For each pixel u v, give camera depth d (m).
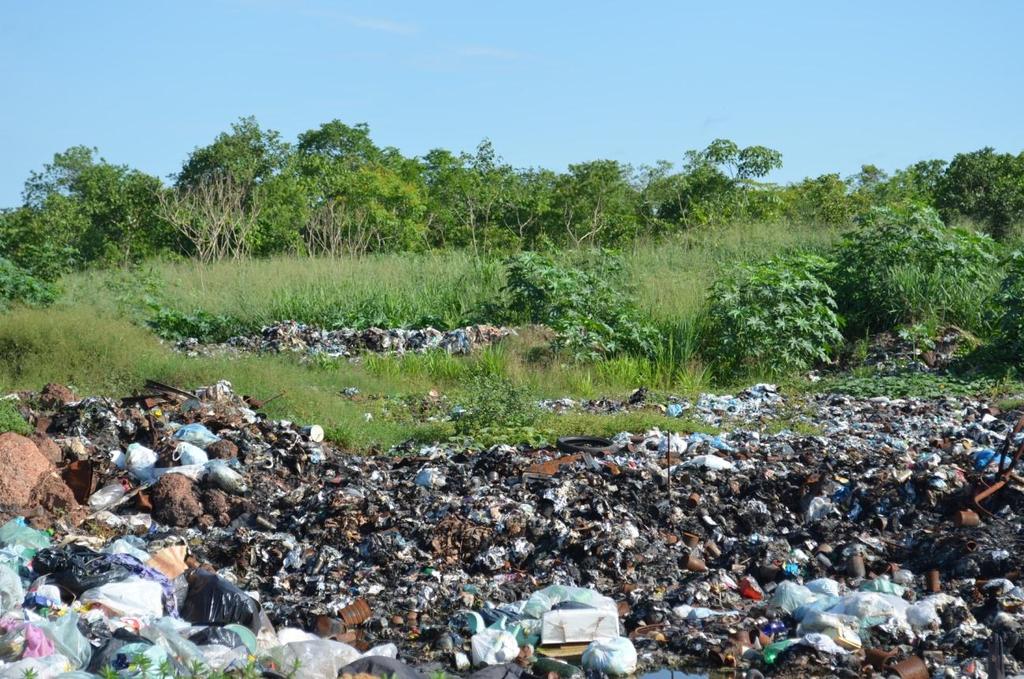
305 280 22.39
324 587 6.89
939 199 29.27
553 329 17.19
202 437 9.30
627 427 11.17
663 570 7.20
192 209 32.94
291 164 38.22
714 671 5.64
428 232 38.25
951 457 8.94
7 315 14.84
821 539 7.60
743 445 9.84
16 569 6.05
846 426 11.88
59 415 9.66
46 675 4.52
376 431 11.50
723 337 16.02
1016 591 6.39
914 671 5.36
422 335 17.88
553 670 5.50
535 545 7.47
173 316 19.52
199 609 5.86
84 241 34.31
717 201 31.06
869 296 17.75
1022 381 14.68
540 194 35.47
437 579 7.00
